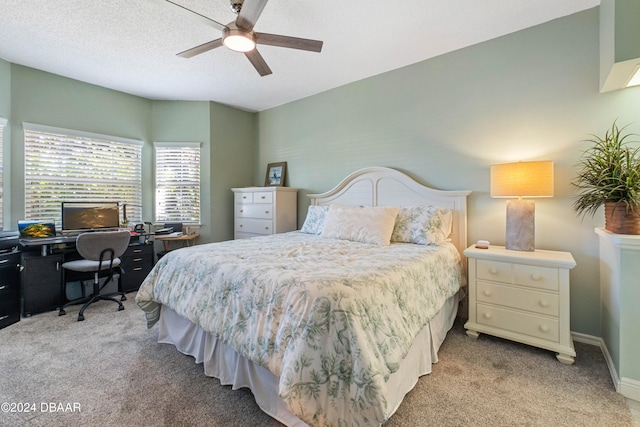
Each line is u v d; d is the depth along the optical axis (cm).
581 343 221
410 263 180
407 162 309
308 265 169
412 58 293
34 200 321
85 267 290
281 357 126
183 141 421
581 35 221
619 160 172
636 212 164
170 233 392
